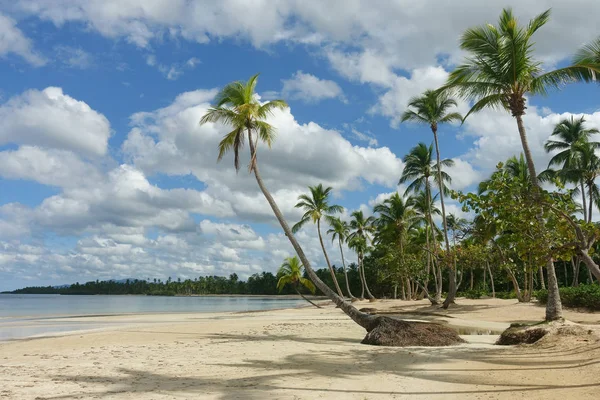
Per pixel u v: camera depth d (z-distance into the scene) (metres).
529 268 12.36
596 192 38.28
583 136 37.72
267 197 20.12
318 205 46.47
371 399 7.44
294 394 7.81
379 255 70.88
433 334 15.55
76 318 35.38
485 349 13.44
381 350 13.93
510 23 16.48
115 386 8.52
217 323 26.67
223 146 21.14
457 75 18.02
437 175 35.69
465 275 65.69
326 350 14.03
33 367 10.88
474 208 11.19
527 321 24.52
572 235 10.73
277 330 21.39
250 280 153.25
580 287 27.53
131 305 76.00
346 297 90.25
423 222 46.66
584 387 7.64
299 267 49.41
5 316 39.00
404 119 33.19
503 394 7.54
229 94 20.84
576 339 12.64
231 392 7.96
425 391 8.02
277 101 20.70
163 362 11.62
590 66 15.25
